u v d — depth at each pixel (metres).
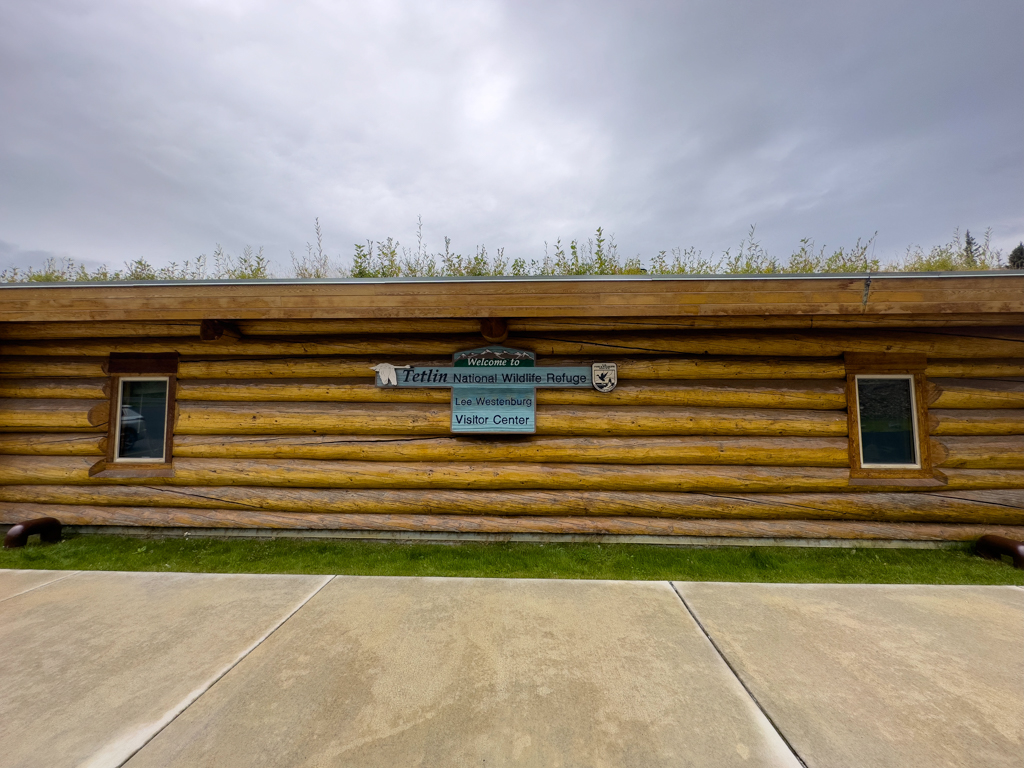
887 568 4.38
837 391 5.07
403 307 4.50
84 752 2.12
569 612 3.46
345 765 2.04
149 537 5.27
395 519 5.18
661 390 5.18
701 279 4.34
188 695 2.51
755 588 3.89
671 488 5.11
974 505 4.92
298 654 2.90
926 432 5.05
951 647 3.00
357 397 5.38
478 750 2.12
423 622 3.30
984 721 2.33
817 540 4.96
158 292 4.61
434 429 5.26
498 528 5.09
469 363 5.25
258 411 5.37
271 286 4.55
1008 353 5.03
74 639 3.09
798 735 2.23
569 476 5.13
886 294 4.24
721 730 2.26
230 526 5.30
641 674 2.70
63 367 5.52
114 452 5.53
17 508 5.38
